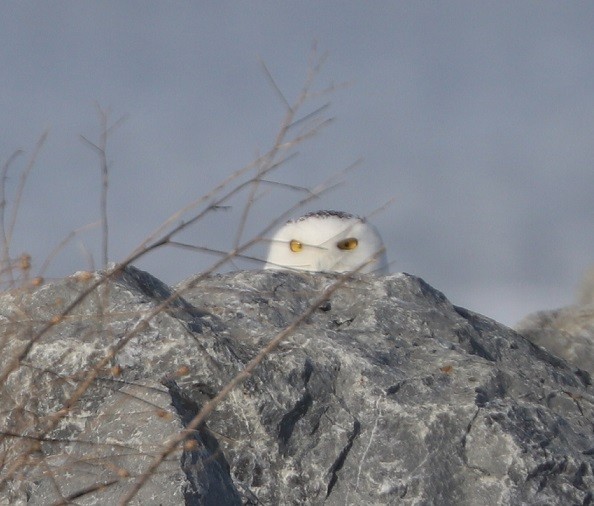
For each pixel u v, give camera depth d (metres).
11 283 9.08
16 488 9.02
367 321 11.02
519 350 11.45
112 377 9.60
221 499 8.95
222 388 9.74
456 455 9.62
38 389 9.62
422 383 10.09
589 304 14.03
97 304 10.09
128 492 8.70
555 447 9.72
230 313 10.74
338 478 9.62
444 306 11.73
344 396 9.97
